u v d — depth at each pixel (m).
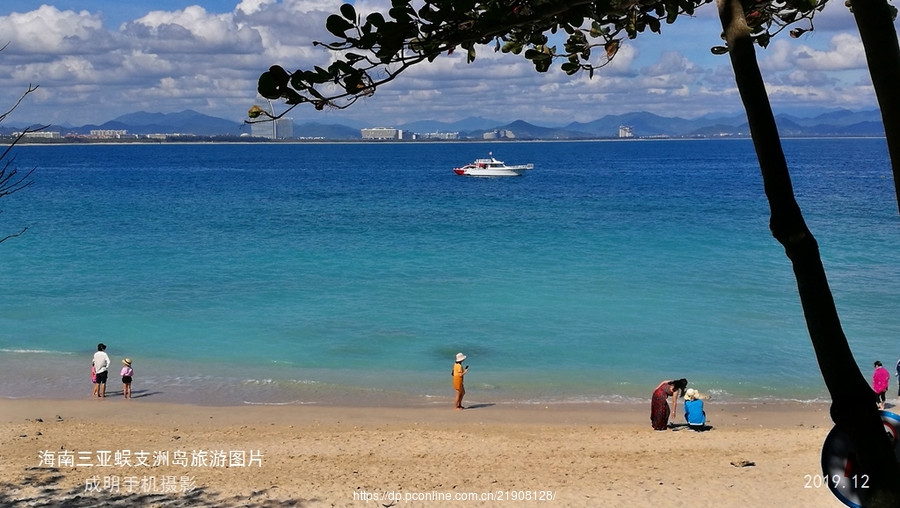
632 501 12.84
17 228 59.22
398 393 21.62
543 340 26.70
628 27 4.69
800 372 23.11
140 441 17.11
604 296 33.16
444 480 14.20
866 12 3.15
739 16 3.50
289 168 171.75
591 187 103.25
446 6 3.35
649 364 24.02
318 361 24.73
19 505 12.57
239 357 25.23
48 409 20.14
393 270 39.94
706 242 48.16
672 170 149.88
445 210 72.06
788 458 15.41
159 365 24.52
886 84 3.16
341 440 17.23
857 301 31.33
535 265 40.84
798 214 3.37
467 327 28.53
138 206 78.06
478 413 19.73
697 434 17.66
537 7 3.69
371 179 127.31
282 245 49.31
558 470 14.80
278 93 3.41
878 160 168.38
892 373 23.14
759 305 31.23
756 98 3.42
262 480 14.15
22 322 29.89
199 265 42.06
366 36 3.39
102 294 34.75
